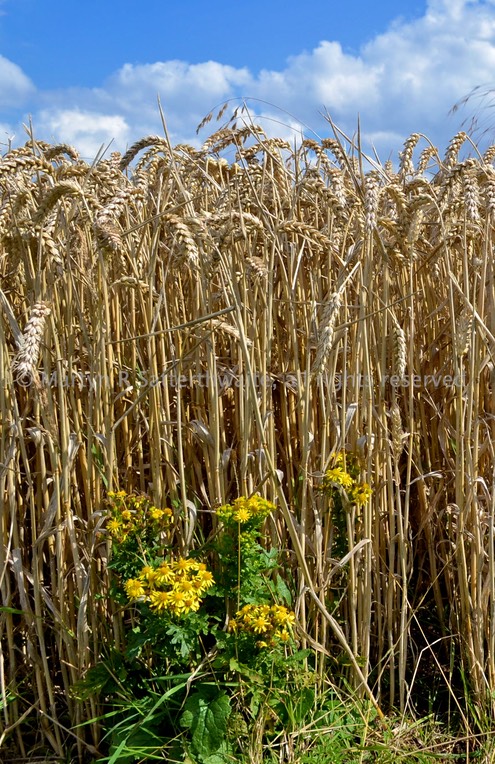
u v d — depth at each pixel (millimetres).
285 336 3609
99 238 2434
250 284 3340
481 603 3107
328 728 2795
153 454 2977
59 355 2748
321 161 3684
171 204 3684
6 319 3191
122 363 3365
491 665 3117
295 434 3504
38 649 3236
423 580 3900
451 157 3551
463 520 3076
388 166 4637
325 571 3150
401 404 3668
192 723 2533
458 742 3043
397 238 3125
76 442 2885
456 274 3754
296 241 3494
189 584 2504
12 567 2902
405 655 3191
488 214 2994
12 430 2830
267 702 2631
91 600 2980
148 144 3590
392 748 2871
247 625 2578
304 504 2900
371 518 3223
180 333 3254
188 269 3438
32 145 3166
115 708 2939
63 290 3045
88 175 2844
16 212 2756
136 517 2768
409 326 3182
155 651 2719
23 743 3109
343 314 3100
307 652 2781
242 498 2723
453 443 3334
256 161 4074
